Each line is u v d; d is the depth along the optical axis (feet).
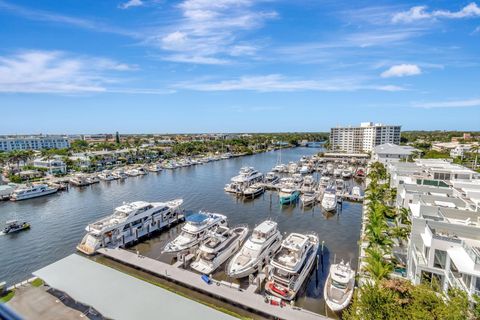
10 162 337.31
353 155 431.02
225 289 84.74
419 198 100.83
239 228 126.31
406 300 55.16
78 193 222.69
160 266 98.68
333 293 79.97
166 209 143.95
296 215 161.99
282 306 77.00
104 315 64.64
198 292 85.92
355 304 60.75
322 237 128.67
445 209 84.94
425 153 364.58
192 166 364.79
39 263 106.32
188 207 178.50
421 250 77.92
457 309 48.73
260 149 568.41
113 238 118.42
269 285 82.99
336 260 106.32
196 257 104.88
